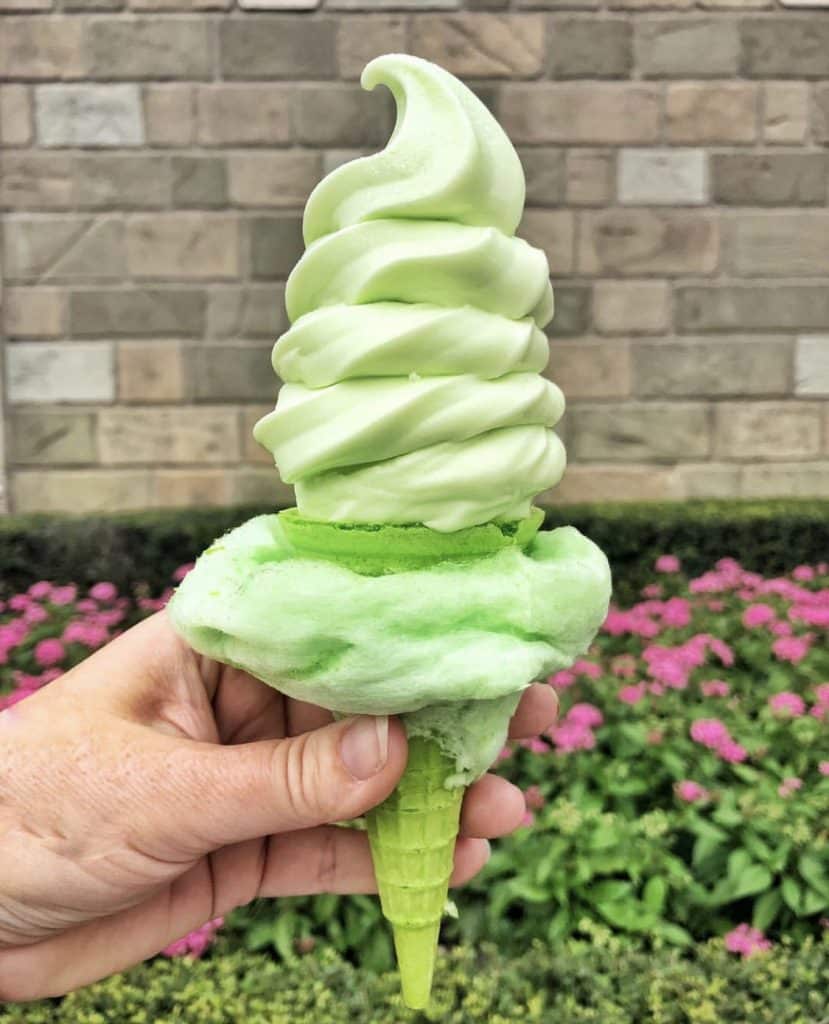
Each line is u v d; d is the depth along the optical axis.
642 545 0.74
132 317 0.80
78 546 0.74
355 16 0.77
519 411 0.21
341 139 0.78
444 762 0.23
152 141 0.78
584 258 0.80
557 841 0.37
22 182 0.78
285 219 0.79
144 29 0.77
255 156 0.78
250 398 0.81
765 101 0.79
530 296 0.22
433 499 0.20
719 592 0.60
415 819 0.23
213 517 0.77
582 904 0.38
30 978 0.25
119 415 0.81
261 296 0.80
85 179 0.78
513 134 0.78
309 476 0.21
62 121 0.78
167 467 0.81
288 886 0.30
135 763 0.22
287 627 0.19
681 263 0.80
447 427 0.20
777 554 0.75
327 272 0.21
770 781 0.40
